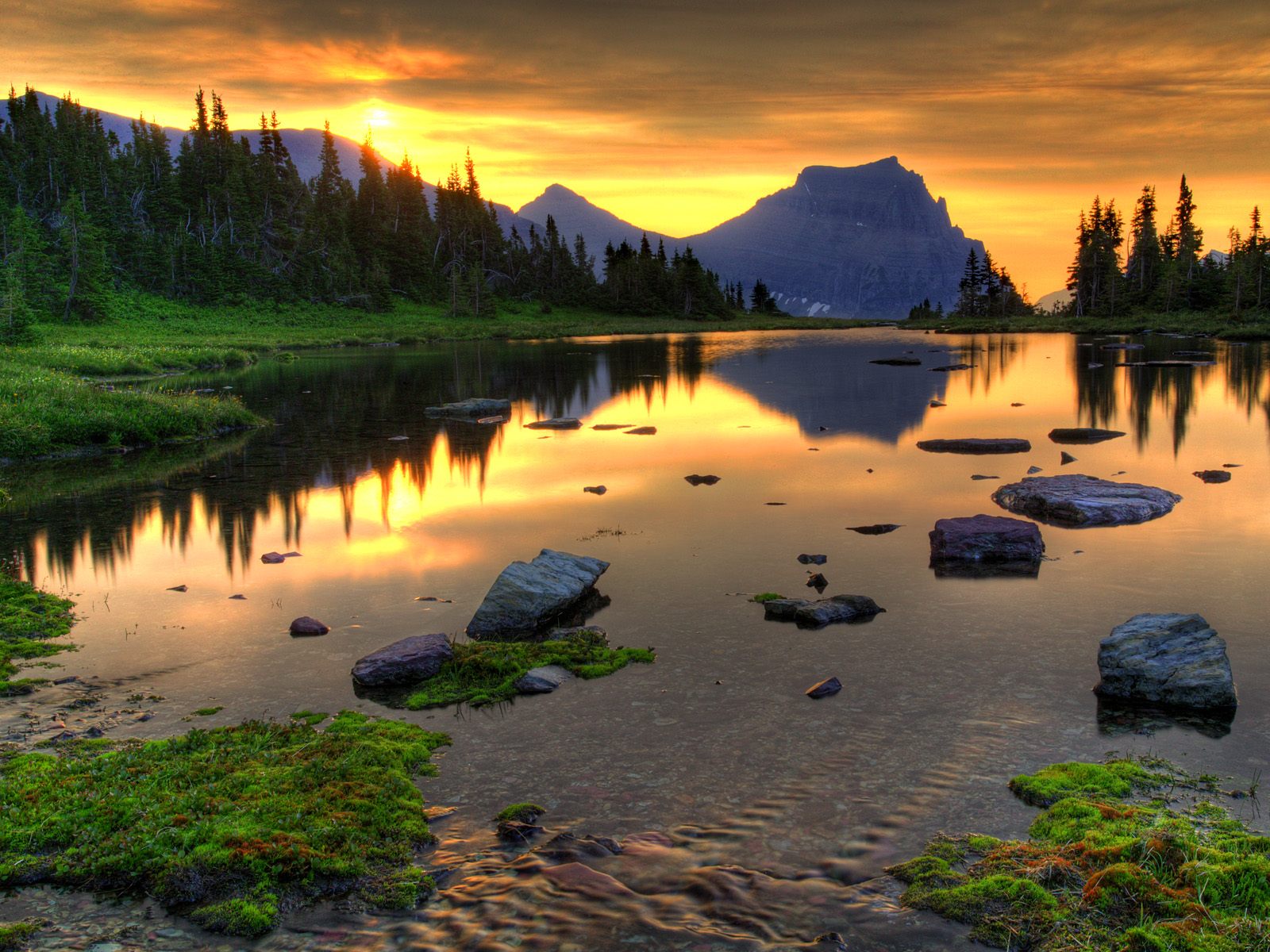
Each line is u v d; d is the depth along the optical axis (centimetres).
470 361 6581
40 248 9431
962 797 727
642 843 674
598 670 1008
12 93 13675
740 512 1803
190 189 13388
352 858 648
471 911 596
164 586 1381
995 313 14762
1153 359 5516
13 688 984
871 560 1448
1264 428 2748
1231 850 614
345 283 12700
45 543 1644
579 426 3048
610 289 15975
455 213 16175
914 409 3428
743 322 15038
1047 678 970
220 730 865
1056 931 551
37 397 2844
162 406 2973
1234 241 10425
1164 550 1468
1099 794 712
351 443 2770
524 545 1580
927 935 560
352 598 1311
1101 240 12556
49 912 598
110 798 713
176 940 573
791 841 672
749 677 988
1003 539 1438
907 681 968
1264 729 837
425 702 943
